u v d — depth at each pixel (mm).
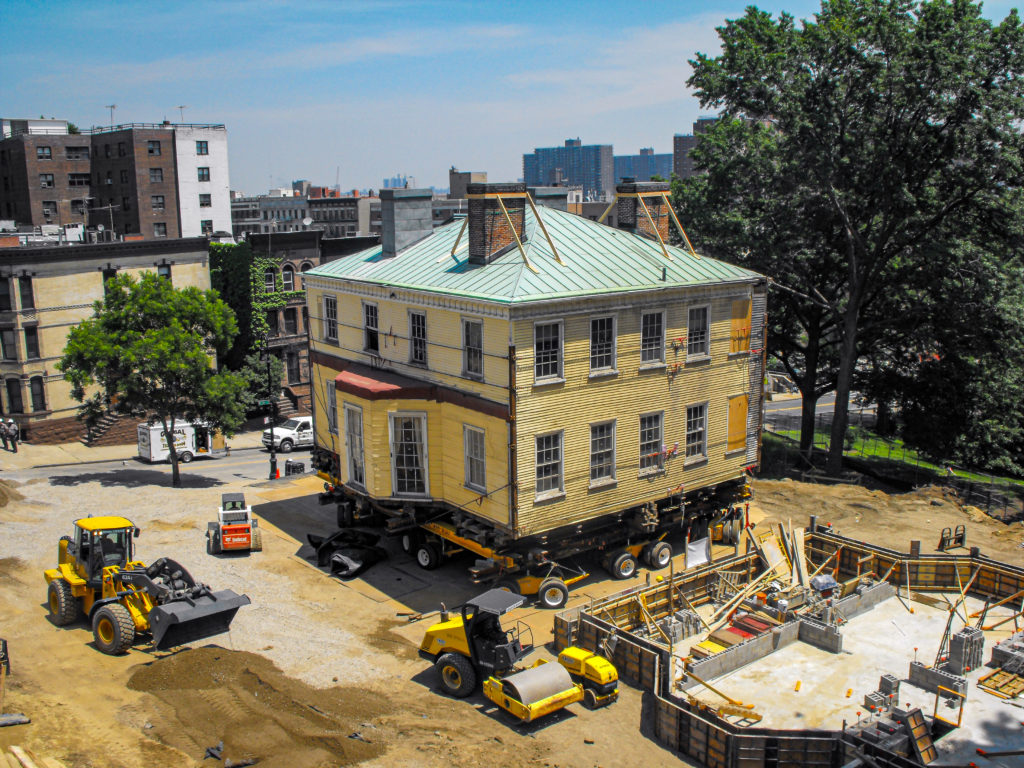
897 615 26406
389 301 30625
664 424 30000
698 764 19172
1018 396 47094
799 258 44531
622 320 28141
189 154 99000
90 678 21250
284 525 34719
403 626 25469
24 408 56062
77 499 37875
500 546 26859
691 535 32844
